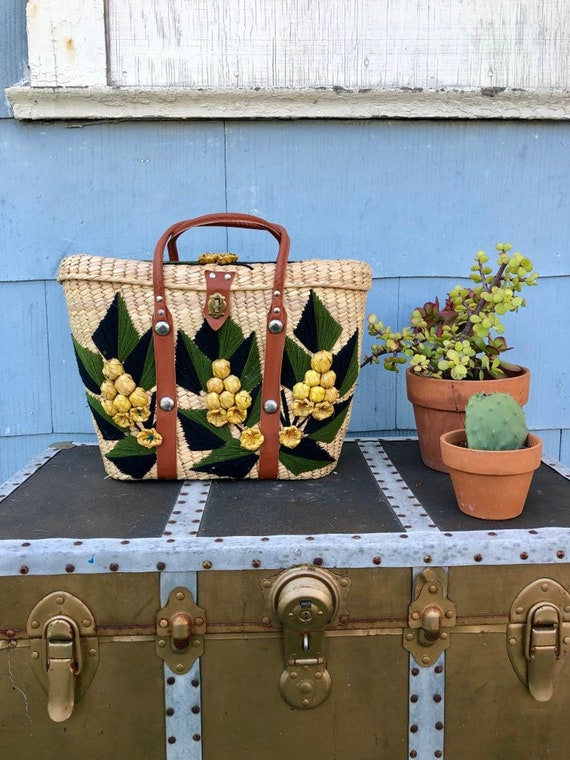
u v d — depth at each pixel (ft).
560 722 2.89
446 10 3.96
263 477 3.45
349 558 2.72
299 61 3.97
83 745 2.85
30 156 4.01
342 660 2.82
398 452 3.98
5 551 2.68
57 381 4.23
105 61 3.89
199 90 3.90
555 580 2.80
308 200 4.14
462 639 2.83
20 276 4.11
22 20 3.89
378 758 2.89
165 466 3.38
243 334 3.22
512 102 4.03
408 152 4.13
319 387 3.29
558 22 4.00
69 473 3.61
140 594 2.75
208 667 2.81
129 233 4.12
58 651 2.72
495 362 3.48
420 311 3.78
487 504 2.94
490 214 4.20
